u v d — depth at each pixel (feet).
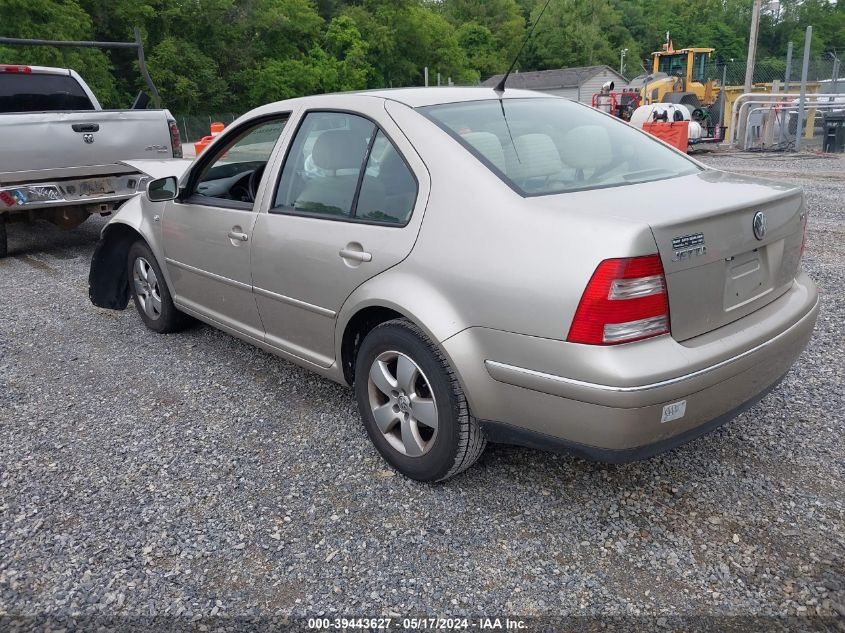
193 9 171.63
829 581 8.20
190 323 17.46
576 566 8.63
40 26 129.39
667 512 9.60
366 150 10.80
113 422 12.79
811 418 12.00
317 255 11.07
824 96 58.08
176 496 10.35
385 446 10.71
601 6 267.18
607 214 8.29
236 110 184.34
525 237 8.51
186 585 8.49
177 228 14.90
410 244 9.67
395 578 8.52
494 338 8.70
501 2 286.25
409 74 225.15
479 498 10.06
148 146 26.30
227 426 12.51
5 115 22.44
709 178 10.48
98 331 17.93
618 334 7.86
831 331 15.93
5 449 11.86
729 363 8.52
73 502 10.24
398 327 9.91
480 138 10.06
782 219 9.65
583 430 8.23
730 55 286.25
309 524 9.60
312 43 204.95
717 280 8.61
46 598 8.32
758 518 9.39
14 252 27.73
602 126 11.82
